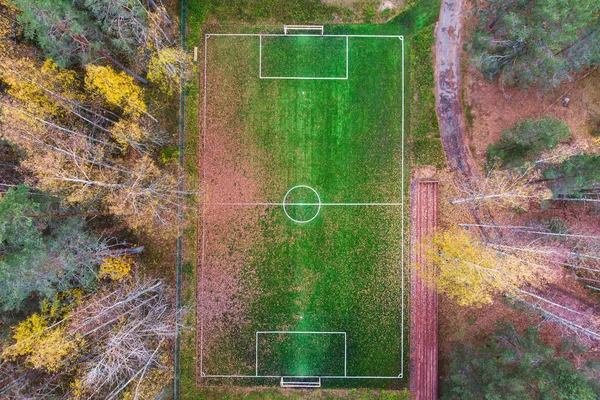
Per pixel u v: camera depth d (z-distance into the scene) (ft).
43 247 64.54
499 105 81.97
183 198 83.41
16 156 74.18
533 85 80.89
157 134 81.82
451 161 82.99
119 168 76.23
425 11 82.69
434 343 82.84
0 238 58.49
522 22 65.67
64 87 70.08
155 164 82.38
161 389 77.77
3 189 73.36
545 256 75.82
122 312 72.69
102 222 81.66
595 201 78.38
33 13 60.95
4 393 69.72
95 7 65.67
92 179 72.59
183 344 83.46
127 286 73.20
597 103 81.15
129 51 74.08
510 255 70.95
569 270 82.58
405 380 83.51
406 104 83.20
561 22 61.46
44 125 67.46
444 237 75.36
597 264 79.30
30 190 71.61
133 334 68.85
